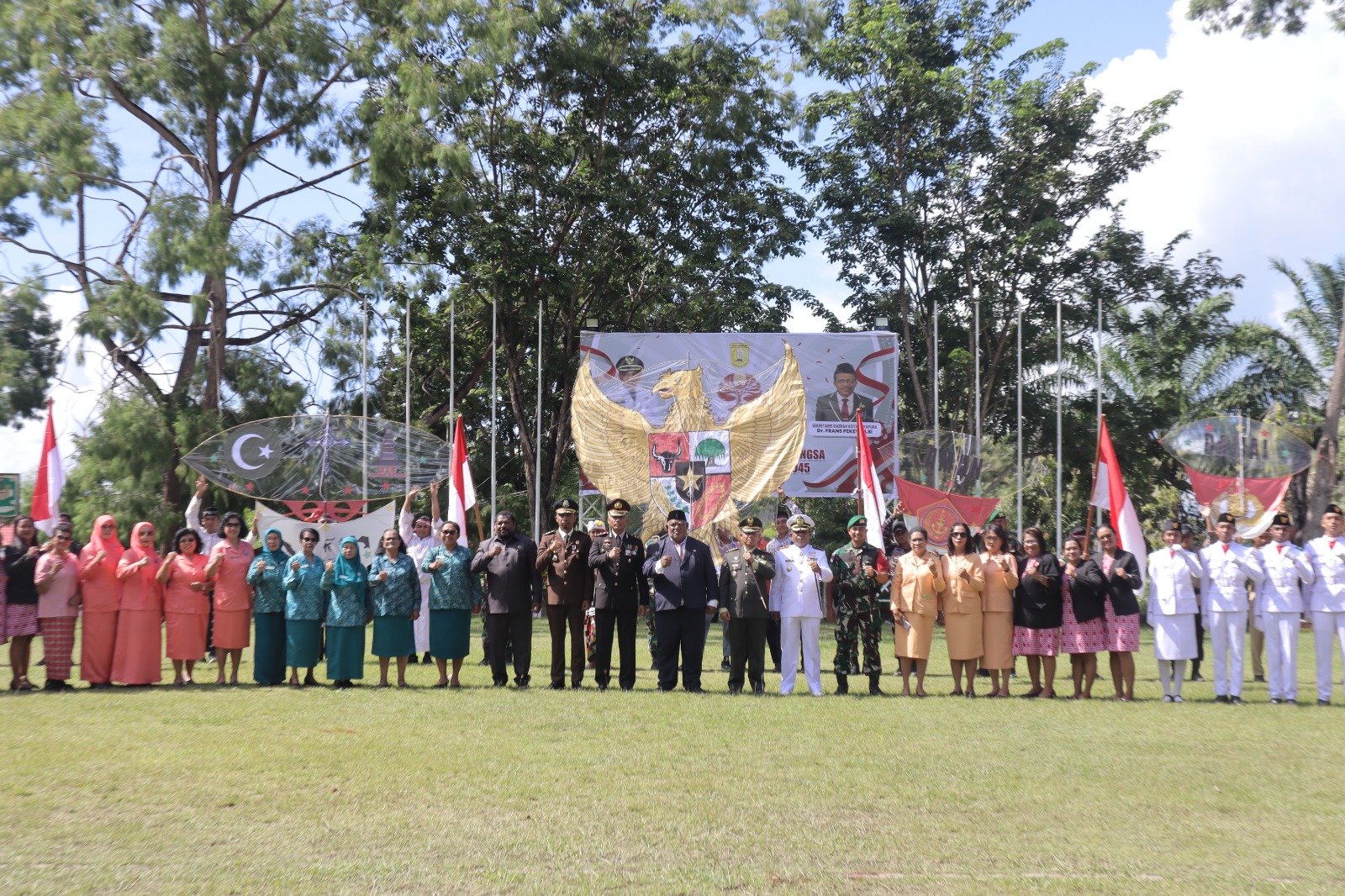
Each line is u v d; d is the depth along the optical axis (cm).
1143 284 3425
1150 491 3394
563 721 979
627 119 3181
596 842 608
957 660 1236
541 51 3033
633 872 557
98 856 576
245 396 2627
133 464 2348
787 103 3266
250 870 555
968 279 3472
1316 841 616
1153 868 566
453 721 973
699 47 3175
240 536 1294
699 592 1235
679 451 2050
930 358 3572
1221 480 1780
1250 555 1217
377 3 2666
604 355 2686
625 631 1247
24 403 2580
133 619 1219
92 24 2488
